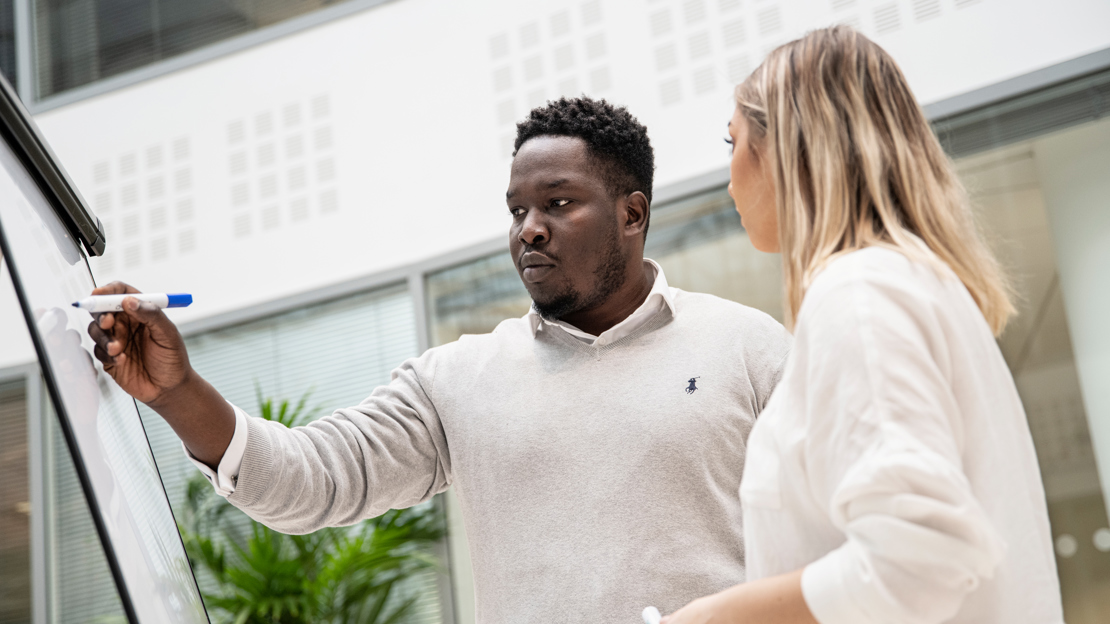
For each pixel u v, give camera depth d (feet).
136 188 13.28
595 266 4.39
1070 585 8.50
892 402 2.08
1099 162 9.14
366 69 12.50
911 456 2.00
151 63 13.69
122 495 2.58
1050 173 9.30
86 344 2.83
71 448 2.26
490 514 4.15
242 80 13.07
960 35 9.75
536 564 3.97
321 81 12.69
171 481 12.20
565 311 4.44
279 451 3.62
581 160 4.43
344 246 12.23
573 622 3.85
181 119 13.25
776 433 2.42
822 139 2.56
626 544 3.90
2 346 13.53
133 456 2.97
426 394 4.50
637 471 4.00
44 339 2.34
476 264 11.68
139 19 13.89
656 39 11.00
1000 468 2.23
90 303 2.82
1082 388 8.83
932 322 2.22
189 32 13.61
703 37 10.77
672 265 10.66
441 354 4.65
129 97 13.53
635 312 4.40
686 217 10.69
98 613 12.76
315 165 12.53
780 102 2.68
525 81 11.62
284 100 12.82
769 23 10.44
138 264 13.07
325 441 4.01
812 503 2.33
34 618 12.83
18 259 2.35
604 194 4.44
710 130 10.61
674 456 4.01
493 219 11.59
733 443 4.09
